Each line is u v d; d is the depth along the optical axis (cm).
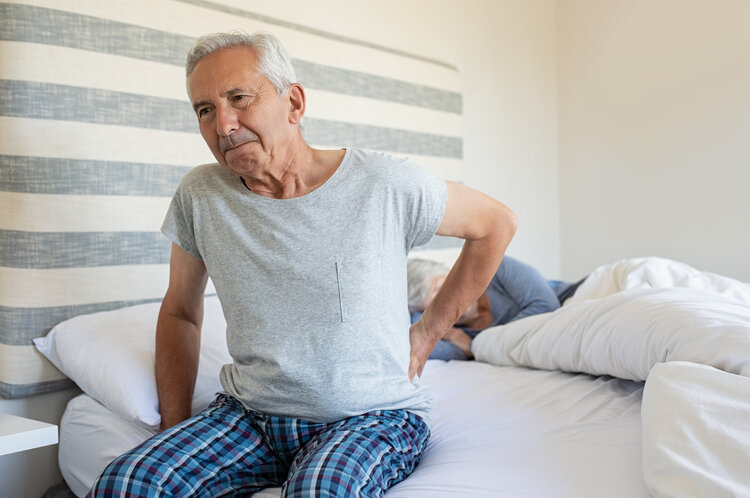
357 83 277
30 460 198
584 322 184
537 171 391
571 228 402
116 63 208
